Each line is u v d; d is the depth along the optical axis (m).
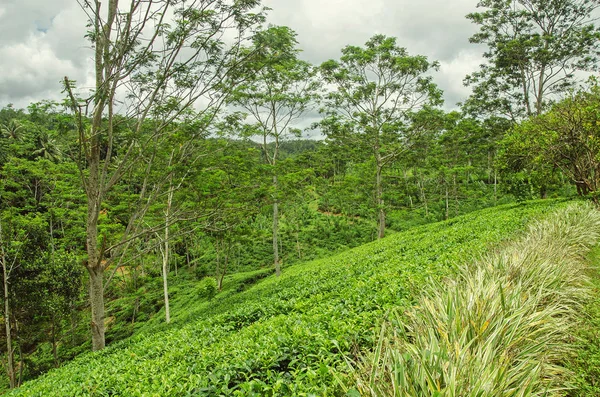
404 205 42.38
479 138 35.53
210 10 12.68
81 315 26.84
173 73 13.45
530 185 23.41
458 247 10.20
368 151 32.50
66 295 22.69
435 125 28.70
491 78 29.48
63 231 25.47
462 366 2.98
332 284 9.91
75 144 14.72
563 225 9.27
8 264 19.88
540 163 18.59
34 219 21.70
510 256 6.49
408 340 4.07
